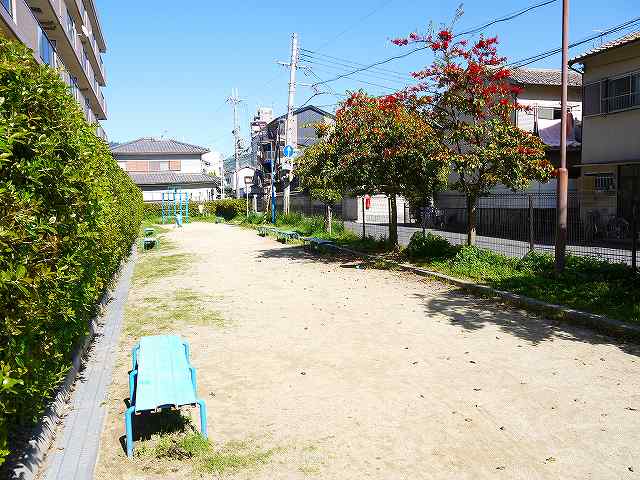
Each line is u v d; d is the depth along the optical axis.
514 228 20.19
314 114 48.66
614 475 3.62
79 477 3.58
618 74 16.83
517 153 10.64
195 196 56.06
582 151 18.38
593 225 16.91
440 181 12.99
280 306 9.20
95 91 29.08
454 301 9.26
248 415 4.64
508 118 11.55
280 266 14.39
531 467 3.73
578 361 5.98
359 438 4.19
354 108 13.56
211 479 3.59
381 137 12.71
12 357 3.23
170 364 4.49
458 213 24.55
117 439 4.16
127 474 3.65
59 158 4.62
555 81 22.75
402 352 6.43
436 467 3.74
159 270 13.93
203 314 8.59
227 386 5.36
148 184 54.16
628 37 16.41
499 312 8.39
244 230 29.84
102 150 9.09
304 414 4.66
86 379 5.52
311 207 31.12
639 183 16.59
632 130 16.52
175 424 4.42
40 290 3.70
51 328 4.35
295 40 27.64
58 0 18.59
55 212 4.41
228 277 12.57
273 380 5.53
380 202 35.25
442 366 5.89
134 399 4.55
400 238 20.75
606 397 4.95
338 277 12.23
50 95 4.55
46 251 3.86
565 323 7.63
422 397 5.02
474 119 11.83
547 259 10.61
